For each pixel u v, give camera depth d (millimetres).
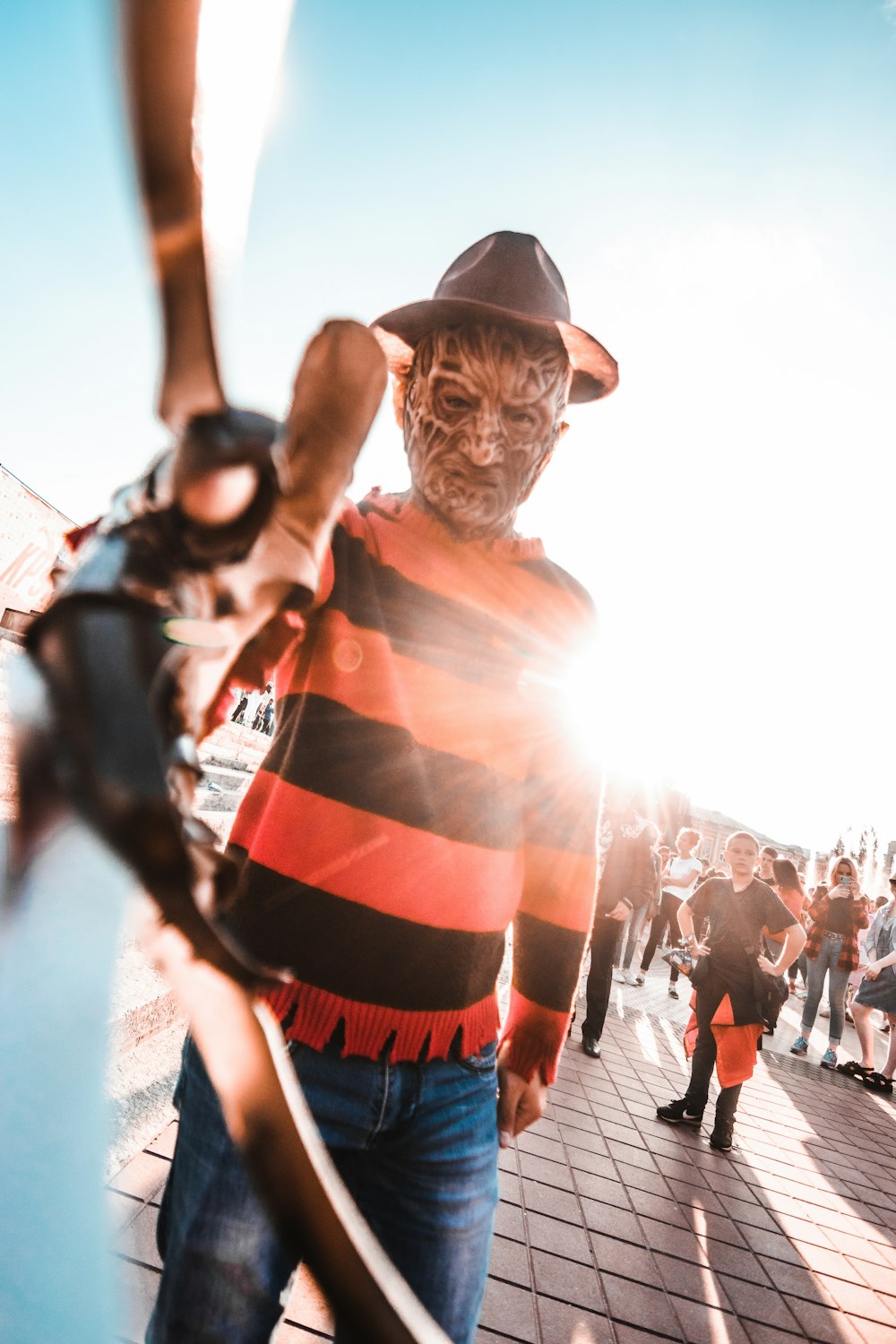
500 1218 3062
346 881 984
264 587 388
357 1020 969
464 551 1123
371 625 1032
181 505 335
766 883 4820
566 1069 5266
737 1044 4547
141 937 235
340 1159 1034
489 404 1042
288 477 412
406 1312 245
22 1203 194
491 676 1125
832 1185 4332
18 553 12492
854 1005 7535
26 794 236
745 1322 2797
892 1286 3287
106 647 278
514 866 1177
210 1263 832
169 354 298
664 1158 4121
